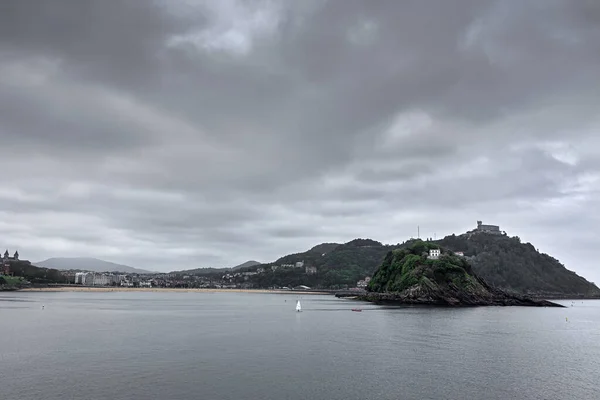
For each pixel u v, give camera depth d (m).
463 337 105.25
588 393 56.25
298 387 56.84
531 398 53.66
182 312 190.12
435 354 81.12
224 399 51.38
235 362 71.94
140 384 57.25
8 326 121.12
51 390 54.19
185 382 58.50
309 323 138.12
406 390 56.03
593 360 78.44
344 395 53.69
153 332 111.00
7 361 71.44
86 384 57.00
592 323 155.62
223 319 153.00
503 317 168.25
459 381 60.88
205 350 83.44
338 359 75.25
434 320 148.88
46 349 83.06
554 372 67.75
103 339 96.94
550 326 139.50
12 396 51.72
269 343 93.19
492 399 52.94
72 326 122.69
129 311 190.38
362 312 188.75
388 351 83.75
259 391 54.84
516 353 84.12
